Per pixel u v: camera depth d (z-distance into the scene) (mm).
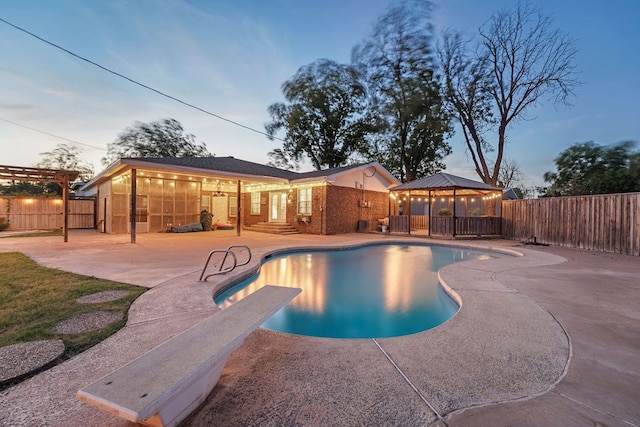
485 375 2141
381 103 24547
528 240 11375
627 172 16250
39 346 2496
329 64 25938
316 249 9789
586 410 1745
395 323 4137
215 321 2271
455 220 12906
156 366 1574
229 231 15695
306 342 2705
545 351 2521
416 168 24844
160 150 29453
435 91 21141
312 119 26984
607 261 7148
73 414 1685
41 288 4332
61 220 15750
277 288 3357
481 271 5895
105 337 2711
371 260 8703
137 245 9445
